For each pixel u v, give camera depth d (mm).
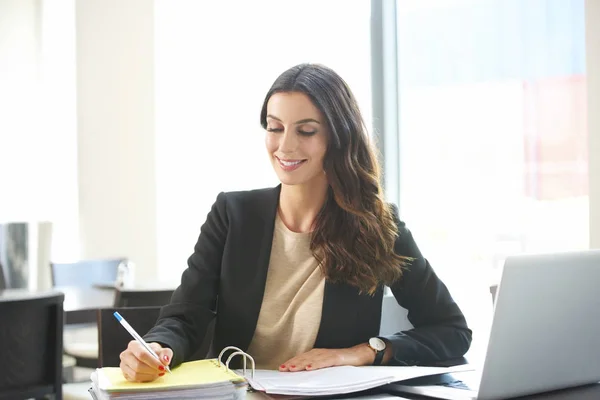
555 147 2875
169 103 5020
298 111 1651
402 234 1839
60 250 5879
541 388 1406
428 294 1826
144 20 5062
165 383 1274
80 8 5391
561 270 1355
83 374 4133
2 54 6016
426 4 3465
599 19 2562
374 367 1572
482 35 3180
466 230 3303
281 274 1766
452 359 1785
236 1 4633
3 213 6055
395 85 3629
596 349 1455
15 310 2293
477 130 3230
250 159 4645
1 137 6016
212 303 1778
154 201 5062
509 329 1308
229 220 1784
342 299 1727
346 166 1712
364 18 3742
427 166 3494
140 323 1956
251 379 1439
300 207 1775
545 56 2902
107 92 5270
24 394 2332
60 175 6012
